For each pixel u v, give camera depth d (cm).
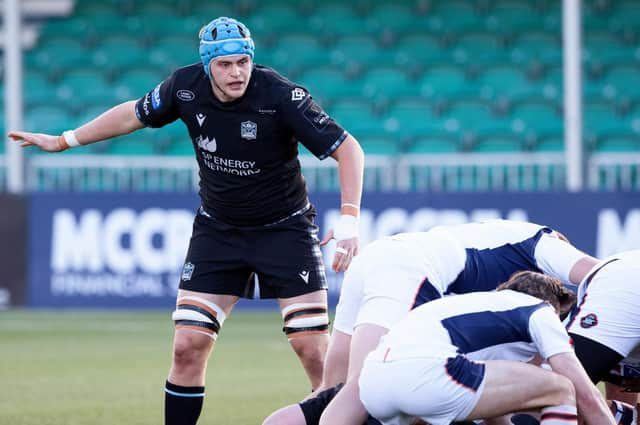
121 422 2400
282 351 3872
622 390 2091
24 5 8556
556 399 1616
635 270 1855
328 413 1708
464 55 7606
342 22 7975
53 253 5200
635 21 8006
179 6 8181
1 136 6600
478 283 1864
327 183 5441
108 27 7962
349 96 7050
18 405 2656
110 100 7000
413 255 1800
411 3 8200
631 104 7038
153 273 5147
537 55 7619
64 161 5519
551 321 1645
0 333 4431
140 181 5525
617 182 5362
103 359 3644
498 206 4969
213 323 2039
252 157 1988
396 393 1606
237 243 2048
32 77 7362
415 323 1647
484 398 1592
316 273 2067
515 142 6444
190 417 2030
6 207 5197
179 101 2002
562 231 4934
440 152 6425
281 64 7381
